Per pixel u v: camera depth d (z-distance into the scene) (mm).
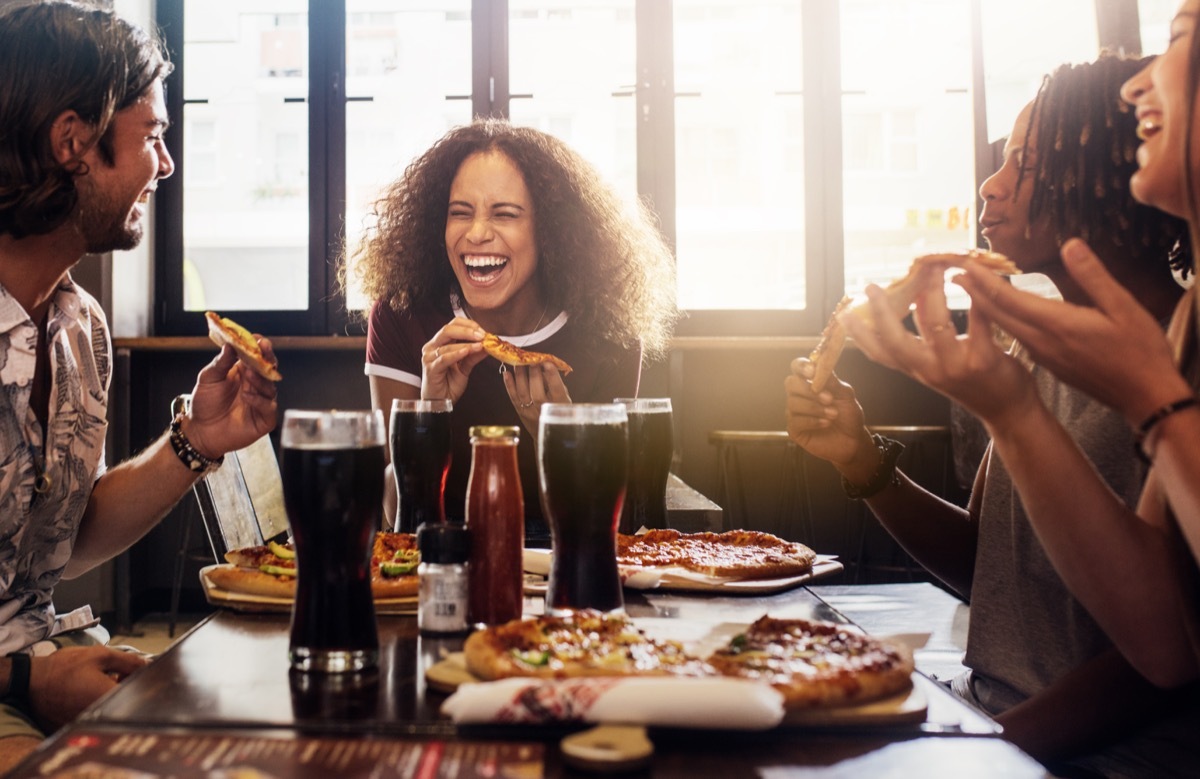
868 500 1436
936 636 1695
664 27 4488
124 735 668
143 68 1290
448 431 1317
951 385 861
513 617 944
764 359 4500
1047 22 4277
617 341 2043
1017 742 1065
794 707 689
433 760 632
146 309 4543
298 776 603
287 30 4551
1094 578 901
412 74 4543
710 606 1049
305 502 809
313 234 4547
